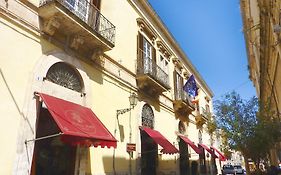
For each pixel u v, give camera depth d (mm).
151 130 13766
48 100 7699
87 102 9586
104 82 10953
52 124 8422
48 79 8406
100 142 8141
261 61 16594
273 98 18031
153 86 14461
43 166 8047
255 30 17703
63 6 8219
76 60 9484
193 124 23031
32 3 8156
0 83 6867
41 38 8273
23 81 7441
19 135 7039
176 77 19953
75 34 9148
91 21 10000
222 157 27516
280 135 14602
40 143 8016
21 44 7602
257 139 14930
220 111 17016
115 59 12023
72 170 8797
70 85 9188
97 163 9664
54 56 8562
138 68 13844
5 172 6547
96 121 8938
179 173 17312
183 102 18531
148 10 16188
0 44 7031
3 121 6754
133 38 14086
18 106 7176
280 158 20609
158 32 17578
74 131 7289
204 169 23188
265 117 15523
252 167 22891
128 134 12000
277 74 13797
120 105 11812
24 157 7035
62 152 8758
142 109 13867
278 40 10172
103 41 9969
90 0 10586
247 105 16812
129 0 14289
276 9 10102
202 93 29641
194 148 18094
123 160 11242
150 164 14078
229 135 15984
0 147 6562
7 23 7316
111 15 12258
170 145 13586
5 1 7316
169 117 17516
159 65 17219
